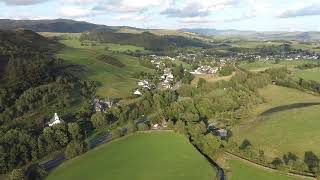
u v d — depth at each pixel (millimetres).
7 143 167750
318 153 145625
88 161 154500
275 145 157625
